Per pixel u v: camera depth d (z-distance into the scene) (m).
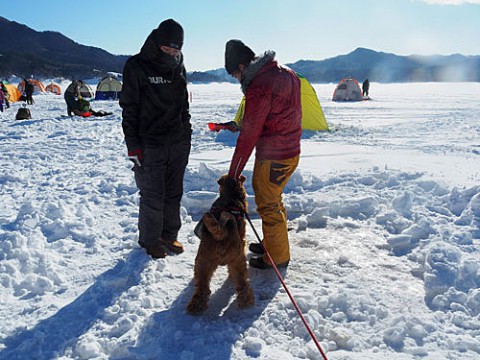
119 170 8.24
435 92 45.41
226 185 3.77
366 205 5.52
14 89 33.38
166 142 4.19
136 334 3.05
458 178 6.34
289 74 3.79
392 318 3.18
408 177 6.47
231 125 4.26
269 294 3.65
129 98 3.98
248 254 4.53
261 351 2.89
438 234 4.62
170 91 4.10
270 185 3.95
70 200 6.01
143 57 3.97
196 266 3.44
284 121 3.79
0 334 3.00
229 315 3.36
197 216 5.66
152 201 4.21
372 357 2.78
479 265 3.76
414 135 12.40
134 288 3.62
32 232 4.74
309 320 3.17
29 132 14.16
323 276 3.94
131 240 4.67
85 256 4.30
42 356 2.82
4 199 6.33
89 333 3.04
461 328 3.08
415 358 2.77
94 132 14.08
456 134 12.41
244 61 3.73
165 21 3.93
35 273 3.92
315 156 8.75
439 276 3.63
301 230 5.02
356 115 18.88
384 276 3.92
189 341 3.01
